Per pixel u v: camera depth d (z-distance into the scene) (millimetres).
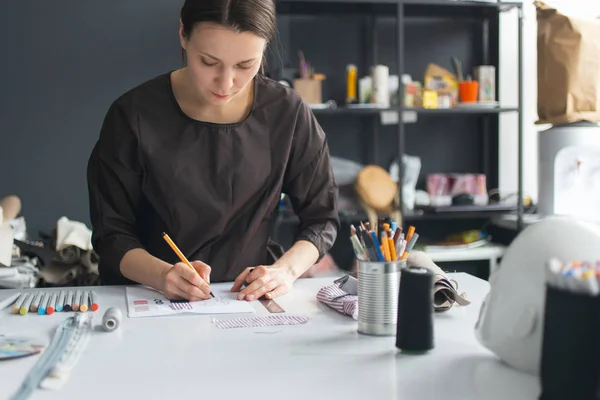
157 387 987
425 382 1000
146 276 1622
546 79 3389
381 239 1258
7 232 2424
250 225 1825
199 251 1806
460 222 4062
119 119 1763
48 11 3602
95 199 1786
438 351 1146
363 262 1248
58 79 3629
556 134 3348
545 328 863
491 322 1064
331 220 1914
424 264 1471
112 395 957
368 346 1180
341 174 3752
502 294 1053
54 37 3613
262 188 1828
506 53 4027
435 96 3709
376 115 3900
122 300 1551
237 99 1788
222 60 1508
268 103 1820
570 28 3301
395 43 3922
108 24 3650
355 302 1385
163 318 1384
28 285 2375
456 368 1060
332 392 964
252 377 1025
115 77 3670
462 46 4012
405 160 3846
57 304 1458
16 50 3586
